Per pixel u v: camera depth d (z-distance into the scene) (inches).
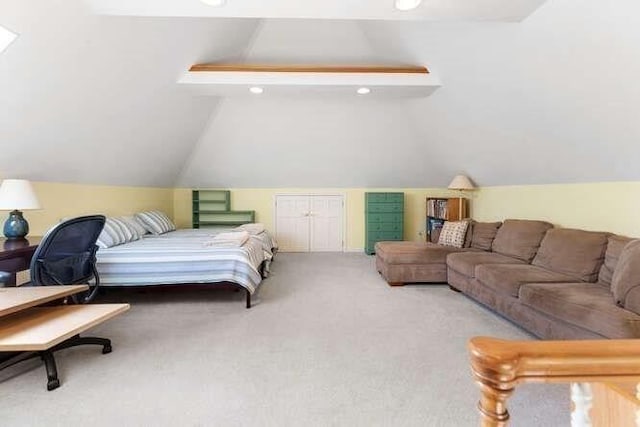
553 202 147.1
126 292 146.8
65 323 76.5
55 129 113.7
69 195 143.9
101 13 84.7
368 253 244.5
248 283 127.7
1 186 107.2
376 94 159.8
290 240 258.1
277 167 233.6
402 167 233.3
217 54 142.6
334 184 252.8
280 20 141.9
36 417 64.7
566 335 87.9
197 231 204.7
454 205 213.6
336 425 62.5
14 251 93.7
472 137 165.5
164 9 82.7
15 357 86.3
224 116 194.2
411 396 71.7
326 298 140.7
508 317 111.7
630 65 78.5
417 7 83.0
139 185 200.8
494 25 97.7
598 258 107.0
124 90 124.6
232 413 65.8
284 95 166.4
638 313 76.0
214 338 100.8
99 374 80.4
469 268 134.8
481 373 23.7
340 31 147.1
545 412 66.2
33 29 82.1
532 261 134.0
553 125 114.9
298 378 78.5
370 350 93.0
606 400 36.3
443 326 110.7
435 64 136.4
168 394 72.2
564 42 86.6
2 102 92.3
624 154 102.8
